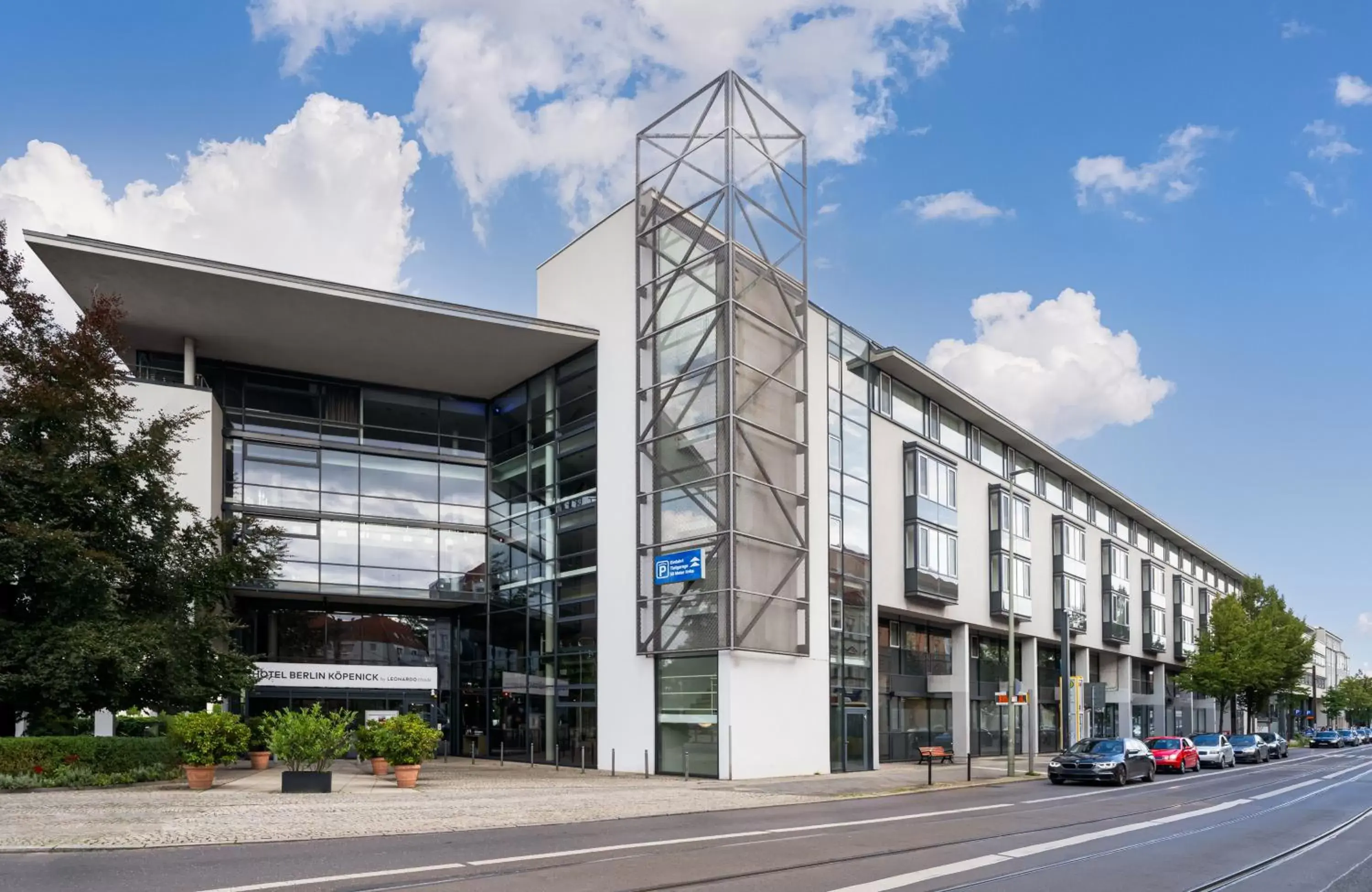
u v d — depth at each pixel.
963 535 44.03
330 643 36.66
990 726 46.94
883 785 28.42
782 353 32.31
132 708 23.23
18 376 22.20
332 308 30.72
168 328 32.00
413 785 22.75
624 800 21.58
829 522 33.75
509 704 35.81
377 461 36.75
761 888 11.31
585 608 33.06
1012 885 12.15
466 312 31.53
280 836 14.39
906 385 40.84
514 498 37.06
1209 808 23.53
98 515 22.89
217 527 25.33
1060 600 52.44
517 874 11.76
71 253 27.30
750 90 32.53
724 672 28.53
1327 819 21.34
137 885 10.60
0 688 20.38
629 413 32.47
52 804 16.95
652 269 32.69
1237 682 68.19
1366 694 139.75
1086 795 26.98
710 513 29.50
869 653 35.31
